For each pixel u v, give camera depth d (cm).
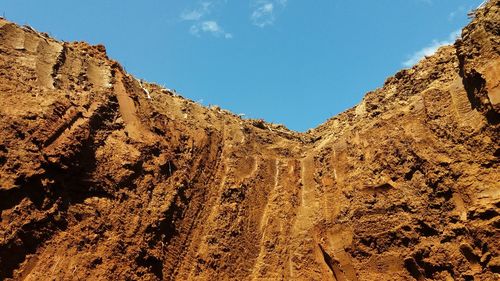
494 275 1154
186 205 1606
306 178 1877
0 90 1391
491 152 1309
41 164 1291
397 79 1945
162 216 1485
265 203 1795
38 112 1382
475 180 1301
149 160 1608
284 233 1680
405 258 1342
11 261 1160
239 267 1545
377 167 1592
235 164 1856
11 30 1652
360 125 1834
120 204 1431
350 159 1733
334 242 1526
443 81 1638
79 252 1270
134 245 1371
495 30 1413
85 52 1881
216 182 1767
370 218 1473
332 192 1706
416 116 1594
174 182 1616
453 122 1457
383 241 1409
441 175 1378
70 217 1312
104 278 1262
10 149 1271
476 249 1209
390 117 1692
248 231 1662
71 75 1667
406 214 1409
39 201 1264
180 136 1798
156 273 1388
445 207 1338
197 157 1784
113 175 1466
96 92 1655
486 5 1500
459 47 1502
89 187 1390
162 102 1947
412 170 1486
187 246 1515
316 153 1942
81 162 1393
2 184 1206
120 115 1667
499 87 1318
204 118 2017
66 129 1408
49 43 1752
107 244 1327
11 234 1172
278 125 2336
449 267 1248
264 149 2045
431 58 1833
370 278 1384
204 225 1600
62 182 1334
